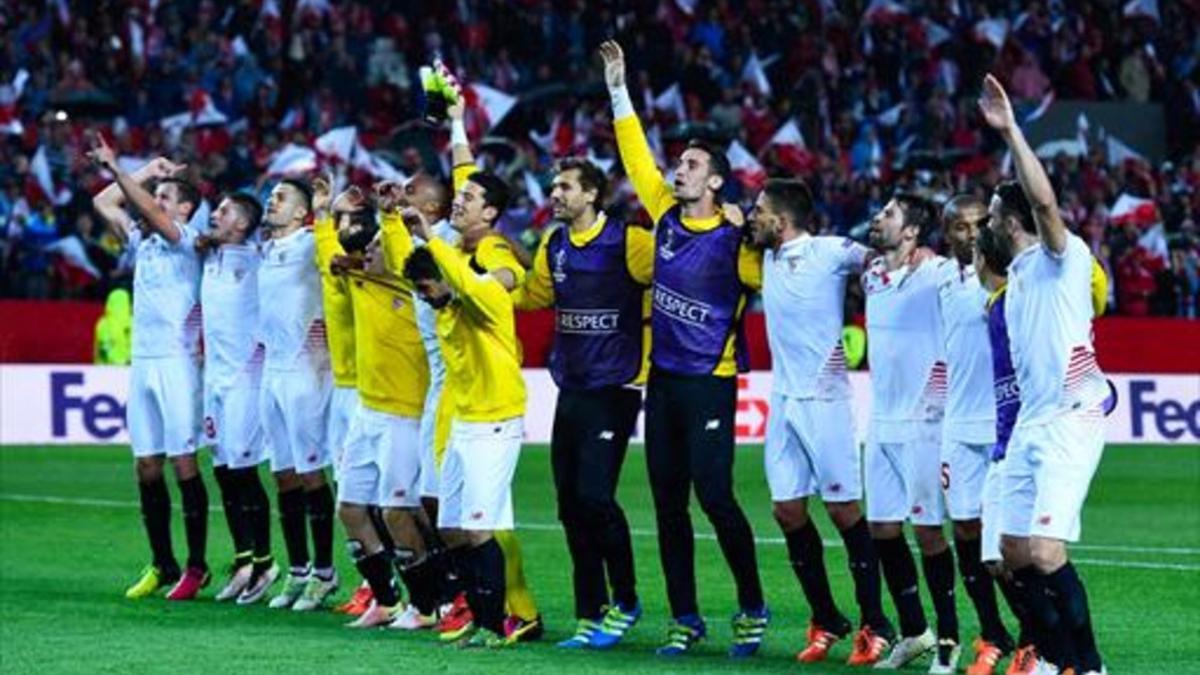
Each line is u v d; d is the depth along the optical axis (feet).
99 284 193.16
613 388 78.79
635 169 79.92
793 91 235.20
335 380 89.20
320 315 91.61
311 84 221.66
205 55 220.84
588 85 228.43
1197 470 166.61
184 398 95.20
